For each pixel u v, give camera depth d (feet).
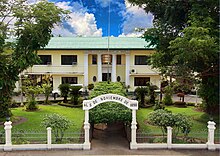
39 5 56.49
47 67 106.83
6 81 57.82
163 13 60.64
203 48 45.14
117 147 41.98
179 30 59.00
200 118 61.98
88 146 40.78
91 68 110.11
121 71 110.11
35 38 55.93
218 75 58.18
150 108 77.61
